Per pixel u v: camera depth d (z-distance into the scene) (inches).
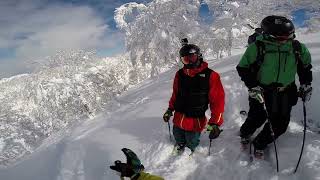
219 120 167.3
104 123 311.7
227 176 163.5
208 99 172.2
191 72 167.5
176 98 177.5
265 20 152.2
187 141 182.5
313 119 194.9
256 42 154.1
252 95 153.9
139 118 271.0
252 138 184.2
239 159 170.4
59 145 280.1
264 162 162.6
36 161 260.4
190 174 172.1
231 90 257.4
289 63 151.2
